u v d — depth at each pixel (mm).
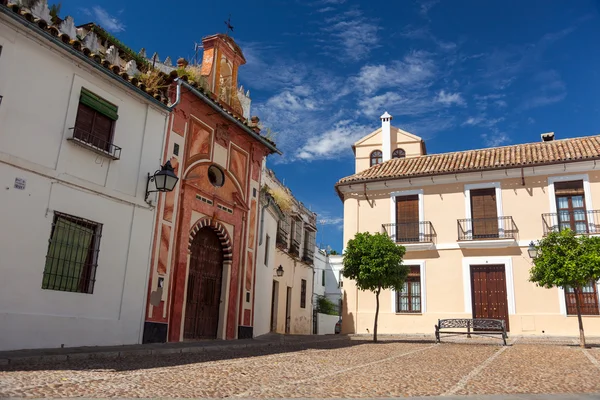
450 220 19531
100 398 4797
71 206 9633
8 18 8641
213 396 5145
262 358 9227
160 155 12047
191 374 6672
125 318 10664
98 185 10281
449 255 19219
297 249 26438
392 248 15562
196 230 13148
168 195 12211
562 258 12812
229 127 14695
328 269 40594
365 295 20156
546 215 18188
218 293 14102
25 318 8578
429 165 21016
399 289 15773
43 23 9109
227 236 14328
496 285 18453
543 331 17312
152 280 11469
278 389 5707
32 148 8961
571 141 20188
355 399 5188
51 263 9281
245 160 15594
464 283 18766
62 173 9484
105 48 14297
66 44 9570
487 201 19297
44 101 9266
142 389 5367
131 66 11789
